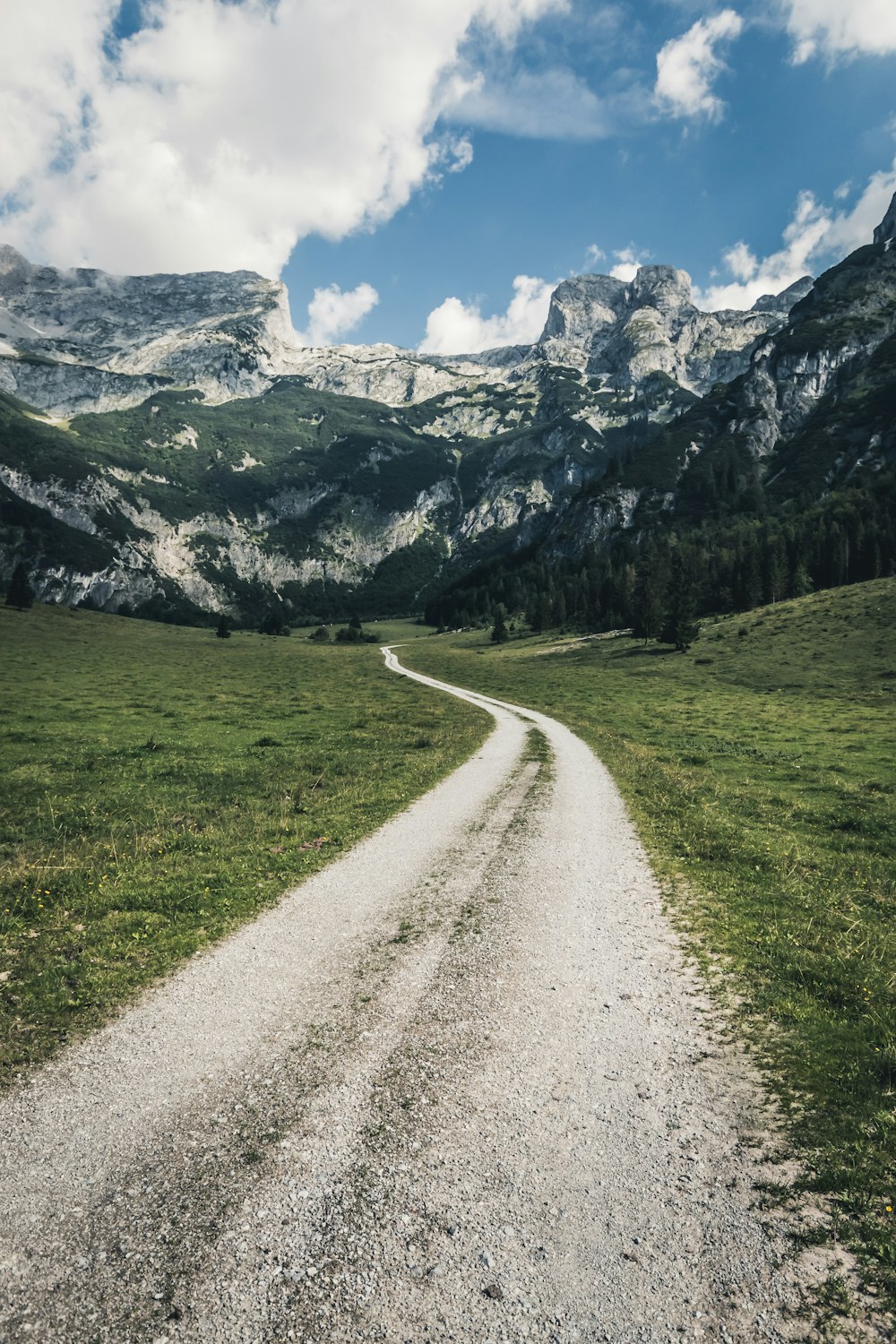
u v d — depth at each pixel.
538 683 88.31
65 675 63.94
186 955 10.66
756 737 45.41
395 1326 4.46
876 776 31.28
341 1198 5.59
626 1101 6.98
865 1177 5.77
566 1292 4.73
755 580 139.62
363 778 26.78
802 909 13.08
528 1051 7.95
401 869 15.60
